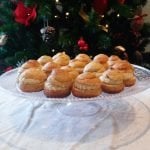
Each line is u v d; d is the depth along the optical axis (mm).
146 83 573
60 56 640
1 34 1128
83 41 1012
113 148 441
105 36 1069
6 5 1106
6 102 623
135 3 1156
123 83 539
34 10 1007
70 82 524
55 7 1057
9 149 449
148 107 580
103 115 558
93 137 477
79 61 608
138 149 437
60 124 527
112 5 1084
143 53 1321
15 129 511
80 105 602
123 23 1175
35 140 473
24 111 583
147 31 1252
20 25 1100
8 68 1104
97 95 514
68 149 443
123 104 599
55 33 1062
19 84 543
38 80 538
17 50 1187
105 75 534
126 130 496
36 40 1147
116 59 625
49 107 599
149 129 496
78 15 1062
